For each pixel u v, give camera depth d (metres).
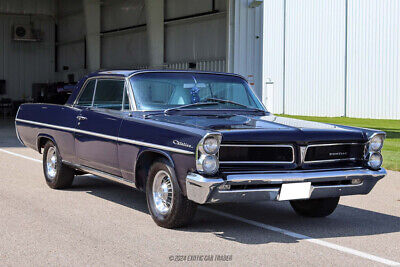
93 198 6.37
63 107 6.57
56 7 38.12
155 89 5.56
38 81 38.03
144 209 5.79
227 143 4.44
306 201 5.59
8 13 36.91
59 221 5.18
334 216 5.69
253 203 6.34
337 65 29.67
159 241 4.51
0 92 36.84
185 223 4.88
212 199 4.39
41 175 8.08
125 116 5.41
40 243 4.41
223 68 23.95
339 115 29.58
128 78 5.57
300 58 31.88
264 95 34.53
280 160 4.64
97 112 5.88
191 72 5.88
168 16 27.38
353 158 4.98
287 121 5.21
